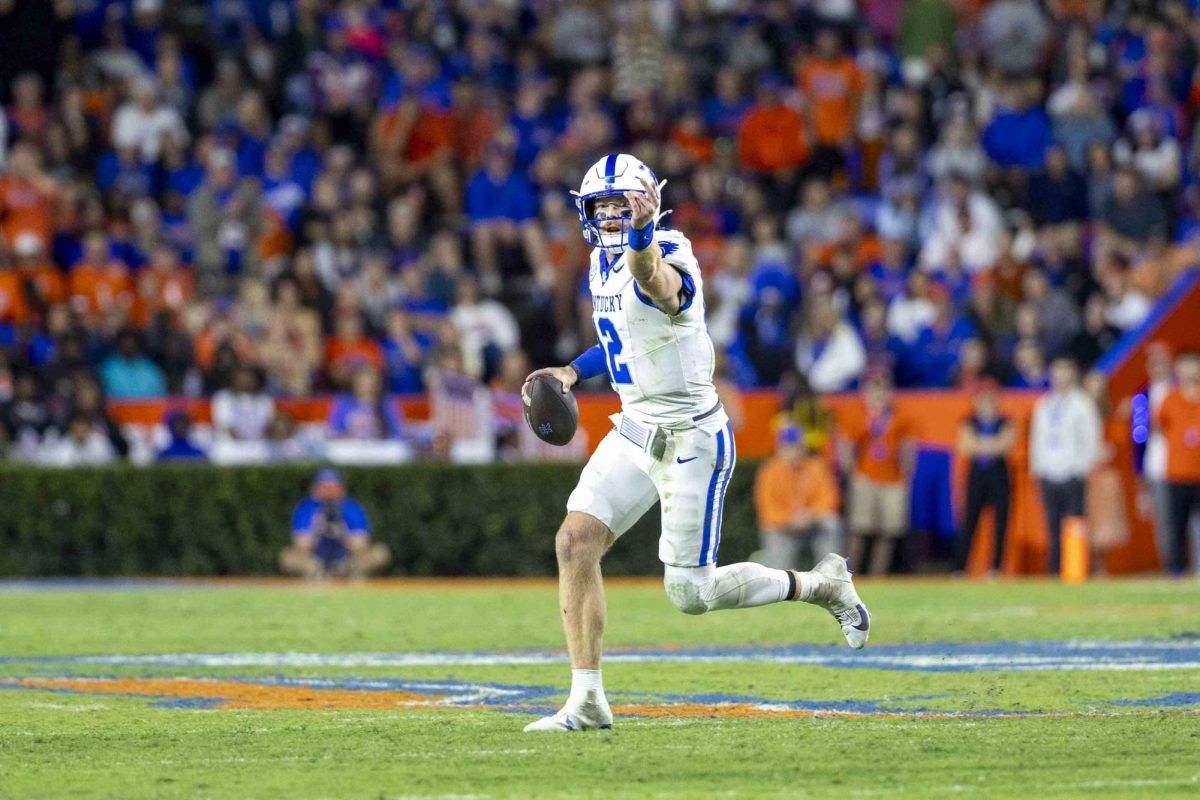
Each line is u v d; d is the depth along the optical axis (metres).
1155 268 77.25
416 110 87.44
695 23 95.75
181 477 67.25
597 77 88.88
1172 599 53.38
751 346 75.19
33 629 44.31
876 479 66.50
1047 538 66.62
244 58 88.25
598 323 25.58
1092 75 93.94
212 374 71.81
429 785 20.94
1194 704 28.56
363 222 81.94
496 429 70.94
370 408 69.12
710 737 24.78
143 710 28.64
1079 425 65.06
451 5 95.06
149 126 84.75
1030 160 88.31
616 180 24.81
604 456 25.53
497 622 46.22
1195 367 64.62
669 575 25.88
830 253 81.12
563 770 21.98
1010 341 74.50
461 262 83.88
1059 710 27.88
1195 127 91.62
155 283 76.56
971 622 45.28
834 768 22.06
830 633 42.41
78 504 67.31
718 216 84.06
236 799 20.08
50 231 78.56
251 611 49.97
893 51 99.56
